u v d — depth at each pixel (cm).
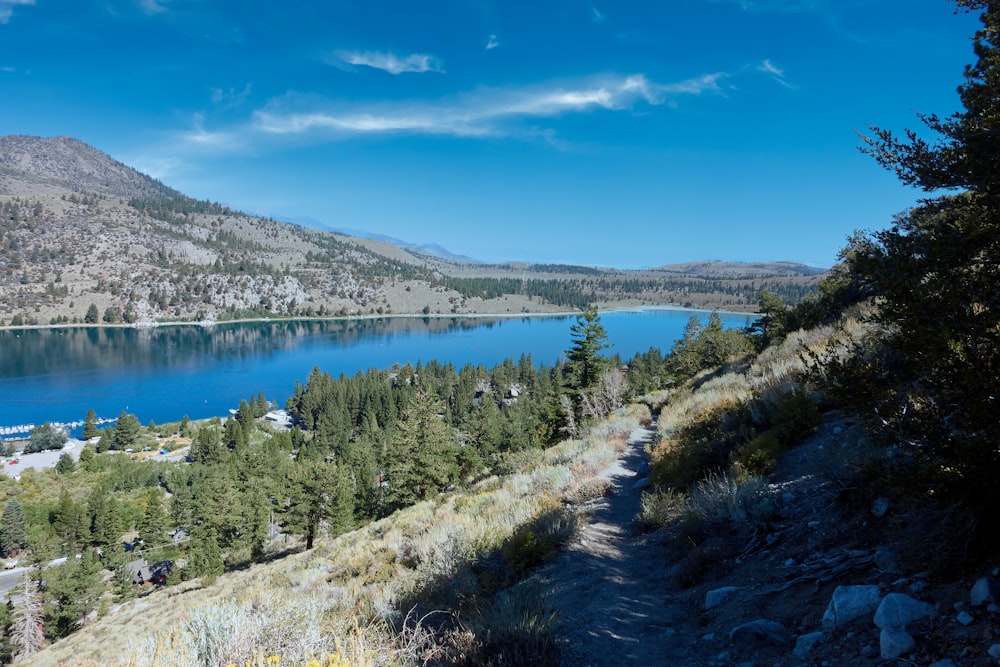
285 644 403
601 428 2005
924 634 285
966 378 322
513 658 391
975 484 304
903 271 438
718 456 887
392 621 517
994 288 379
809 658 323
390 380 16750
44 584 5291
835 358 459
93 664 520
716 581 513
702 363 4881
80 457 10756
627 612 510
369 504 5097
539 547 730
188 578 5319
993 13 568
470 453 4497
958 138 514
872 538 427
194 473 9794
